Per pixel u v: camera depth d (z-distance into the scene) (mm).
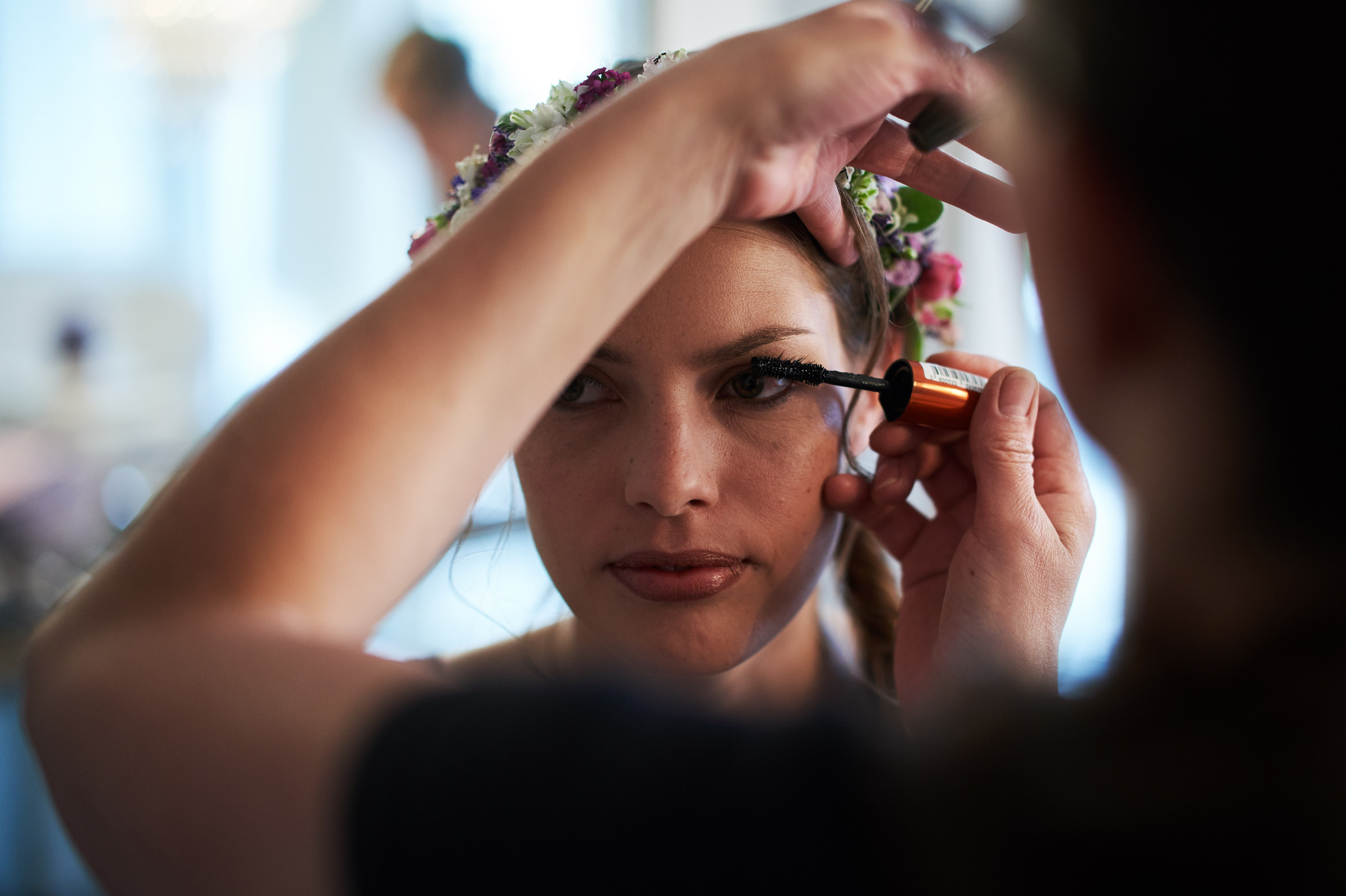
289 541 393
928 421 787
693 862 329
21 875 1810
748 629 851
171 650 378
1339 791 268
